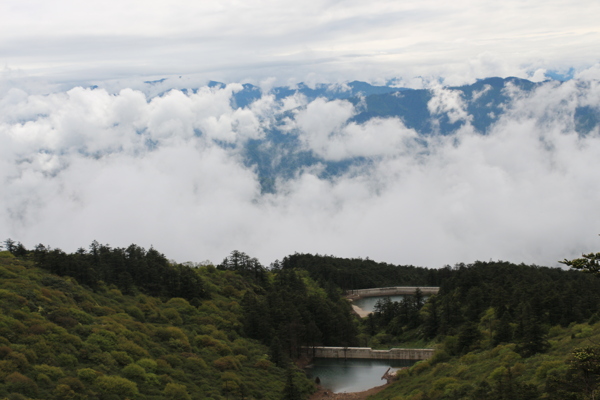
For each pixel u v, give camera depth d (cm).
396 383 11556
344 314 17212
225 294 16338
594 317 10281
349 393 11762
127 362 9525
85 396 7881
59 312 10262
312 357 14538
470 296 15100
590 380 5544
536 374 7619
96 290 13112
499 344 10644
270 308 14788
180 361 10450
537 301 12138
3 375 7500
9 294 10006
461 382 8994
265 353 12762
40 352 8538
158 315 12788
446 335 13900
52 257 13438
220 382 10150
